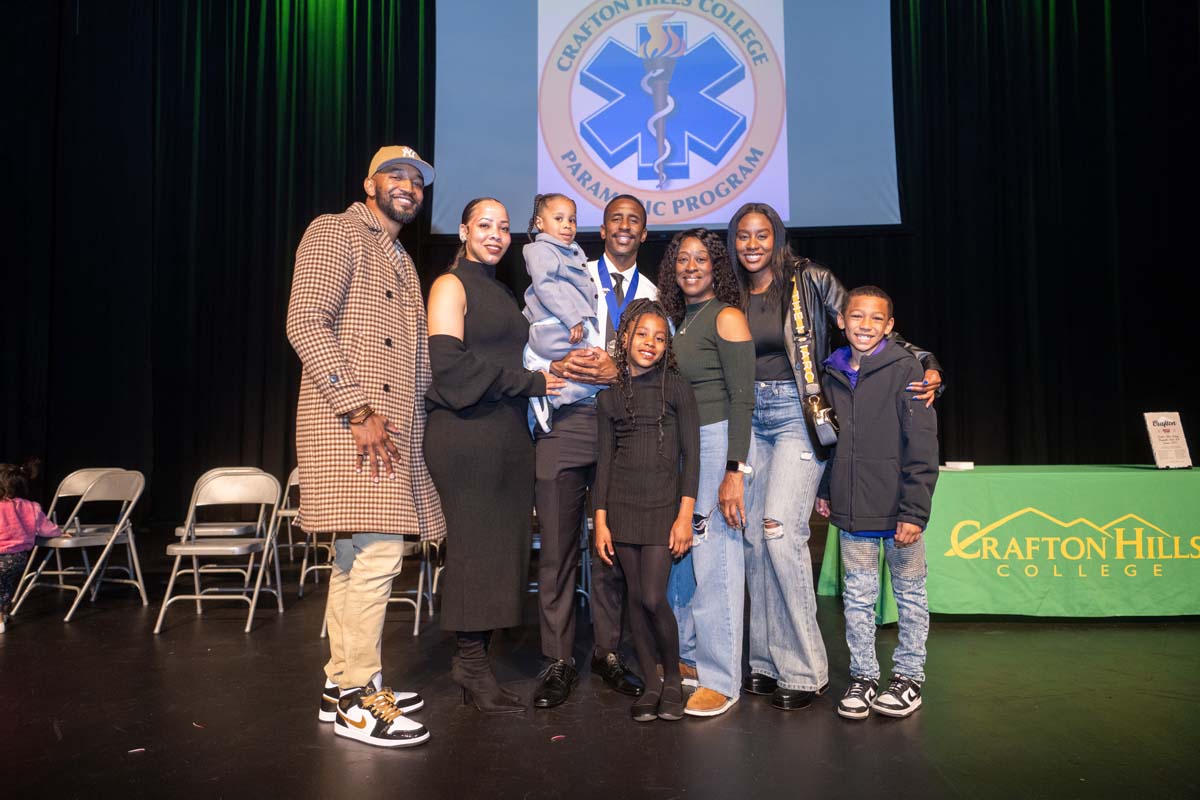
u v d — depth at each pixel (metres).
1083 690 2.54
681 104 6.63
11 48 6.34
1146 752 2.03
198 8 7.46
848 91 6.59
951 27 7.18
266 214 7.42
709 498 2.39
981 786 1.84
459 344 2.33
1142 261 7.01
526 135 6.71
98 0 7.09
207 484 3.90
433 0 7.18
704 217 6.59
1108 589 3.42
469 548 2.35
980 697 2.48
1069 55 7.11
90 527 4.55
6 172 6.30
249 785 1.88
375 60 7.41
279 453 7.25
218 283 7.40
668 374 2.37
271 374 7.29
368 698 2.18
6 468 3.76
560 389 2.47
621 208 2.93
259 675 2.86
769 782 1.87
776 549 2.40
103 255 7.02
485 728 2.26
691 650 2.68
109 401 6.98
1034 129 7.11
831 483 2.46
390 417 2.21
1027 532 3.45
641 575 2.33
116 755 2.08
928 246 7.15
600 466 2.42
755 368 2.40
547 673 2.56
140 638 3.43
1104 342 7.00
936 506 3.47
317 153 7.35
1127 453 6.99
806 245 7.22
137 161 7.18
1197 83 6.91
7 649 3.24
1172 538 3.42
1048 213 7.09
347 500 2.13
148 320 7.15
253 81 7.46
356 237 2.25
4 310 6.27
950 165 7.14
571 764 1.99
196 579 3.90
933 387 2.38
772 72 6.61
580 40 6.71
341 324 2.20
